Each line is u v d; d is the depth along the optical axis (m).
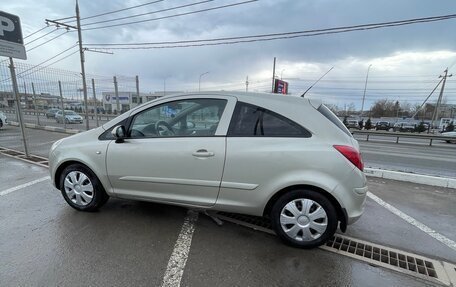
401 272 2.63
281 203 2.93
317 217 2.85
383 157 10.95
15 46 6.80
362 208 2.88
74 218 3.52
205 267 2.58
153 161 3.21
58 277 2.38
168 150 3.14
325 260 2.77
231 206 3.06
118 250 2.82
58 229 3.22
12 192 4.50
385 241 3.20
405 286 2.43
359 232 3.40
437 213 4.07
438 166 9.12
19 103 7.21
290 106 2.94
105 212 3.72
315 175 2.76
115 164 3.39
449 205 4.40
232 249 2.90
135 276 2.42
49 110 29.14
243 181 2.95
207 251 2.85
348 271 2.61
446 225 3.67
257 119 2.96
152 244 2.95
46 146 9.54
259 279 2.44
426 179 5.58
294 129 2.88
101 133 3.55
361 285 2.42
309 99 3.04
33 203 4.02
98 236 3.08
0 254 2.70
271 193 2.89
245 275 2.49
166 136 3.25
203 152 3.01
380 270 2.65
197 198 3.15
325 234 2.86
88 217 3.55
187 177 3.12
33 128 16.81
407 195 4.87
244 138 2.94
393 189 5.21
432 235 3.38
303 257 2.80
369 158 10.59
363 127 34.88
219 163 2.97
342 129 3.00
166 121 3.31
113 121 3.53
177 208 3.89
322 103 3.10
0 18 6.46
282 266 2.64
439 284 2.47
